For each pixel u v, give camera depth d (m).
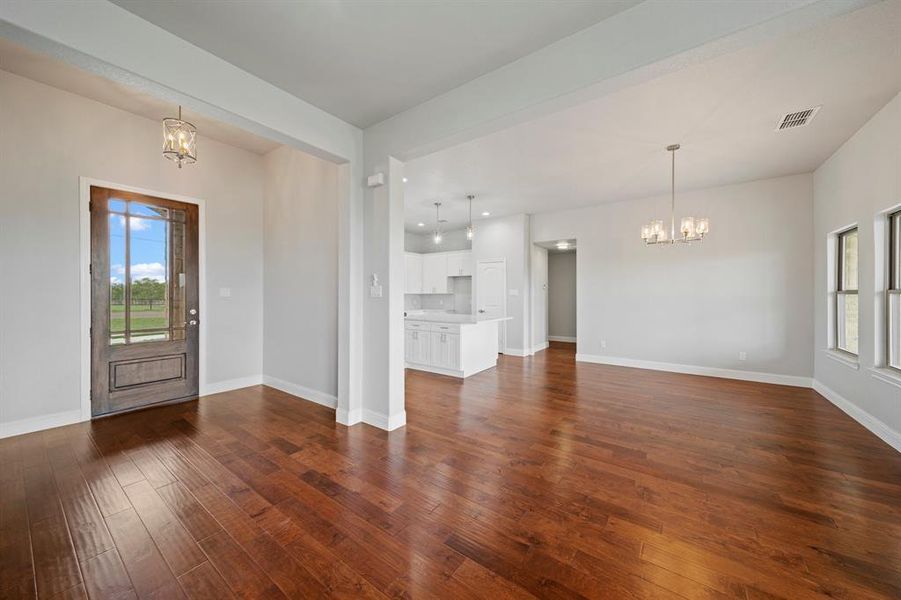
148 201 3.78
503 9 1.94
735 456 2.69
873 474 2.41
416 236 9.35
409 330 5.91
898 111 2.73
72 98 3.28
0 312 2.95
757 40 1.72
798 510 2.02
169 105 3.48
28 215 3.07
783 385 4.71
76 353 3.32
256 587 1.51
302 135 2.87
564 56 2.18
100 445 2.86
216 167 4.32
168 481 2.33
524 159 4.09
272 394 4.30
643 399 4.12
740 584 1.51
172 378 3.98
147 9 1.94
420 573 1.58
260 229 4.76
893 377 2.83
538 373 5.48
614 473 2.45
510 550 1.72
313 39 2.18
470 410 3.76
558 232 6.72
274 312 4.59
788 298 4.73
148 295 3.79
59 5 1.73
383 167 3.23
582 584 1.52
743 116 3.09
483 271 7.46
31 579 1.54
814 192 4.51
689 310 5.41
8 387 2.99
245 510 2.03
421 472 2.46
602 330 6.21
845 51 2.24
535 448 2.84
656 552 1.70
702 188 5.24
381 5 1.91
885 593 1.46
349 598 1.45
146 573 1.58
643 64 1.90
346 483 2.32
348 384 3.34
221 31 2.11
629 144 3.67
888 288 3.05
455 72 2.52
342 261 3.39
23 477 2.37
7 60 2.79
